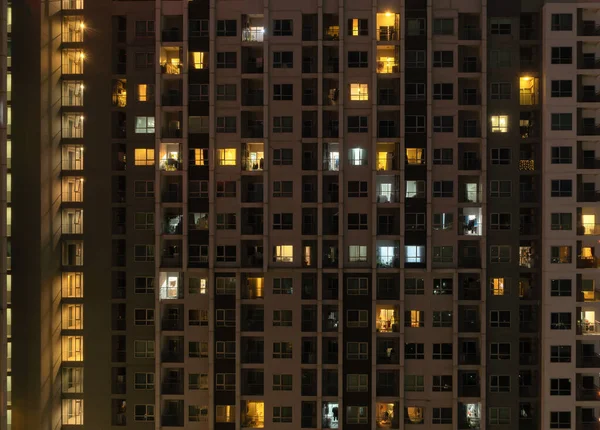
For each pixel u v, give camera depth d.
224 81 45.00
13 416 42.28
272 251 44.94
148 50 45.38
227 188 45.00
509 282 44.47
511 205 44.50
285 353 44.84
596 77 44.50
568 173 43.75
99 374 45.03
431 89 44.09
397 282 44.66
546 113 43.88
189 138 44.94
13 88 42.97
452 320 44.56
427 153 44.03
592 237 43.72
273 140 44.75
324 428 44.59
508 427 44.53
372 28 44.09
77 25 46.38
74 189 46.12
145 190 45.41
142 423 44.94
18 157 42.78
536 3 44.44
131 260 45.25
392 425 45.06
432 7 44.25
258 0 44.81
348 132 44.69
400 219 44.00
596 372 43.69
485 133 43.81
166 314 45.91
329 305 45.25
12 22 43.12
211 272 44.38
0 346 39.19
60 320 45.56
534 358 44.66
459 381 44.75
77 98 46.34
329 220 45.31
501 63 44.88
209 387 44.34
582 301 43.84
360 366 44.31
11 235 42.81
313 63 45.09
